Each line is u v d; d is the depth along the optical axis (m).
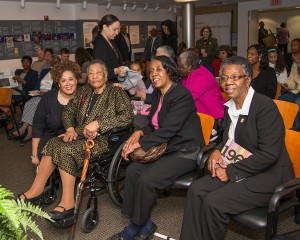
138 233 2.13
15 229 0.84
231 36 9.99
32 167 3.62
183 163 2.16
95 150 2.35
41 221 2.47
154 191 2.03
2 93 4.52
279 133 1.75
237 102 1.91
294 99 3.83
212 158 1.92
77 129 2.50
